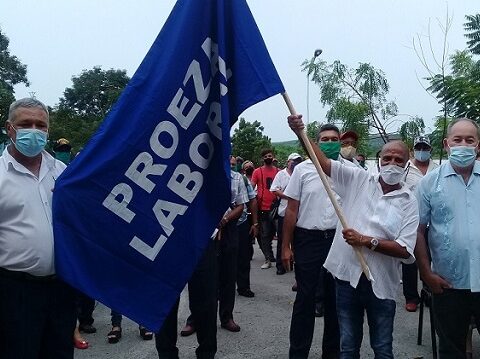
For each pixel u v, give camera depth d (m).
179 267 3.04
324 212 4.45
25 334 3.06
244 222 7.43
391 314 3.55
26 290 3.07
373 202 3.56
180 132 3.04
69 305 3.26
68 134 40.47
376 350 3.54
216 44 3.11
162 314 3.00
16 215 3.04
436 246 3.50
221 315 5.94
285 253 4.64
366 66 15.80
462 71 9.62
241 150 40.31
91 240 2.95
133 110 3.00
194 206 3.06
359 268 3.53
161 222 3.02
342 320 3.65
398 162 3.48
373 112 15.23
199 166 3.07
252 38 3.14
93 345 5.50
